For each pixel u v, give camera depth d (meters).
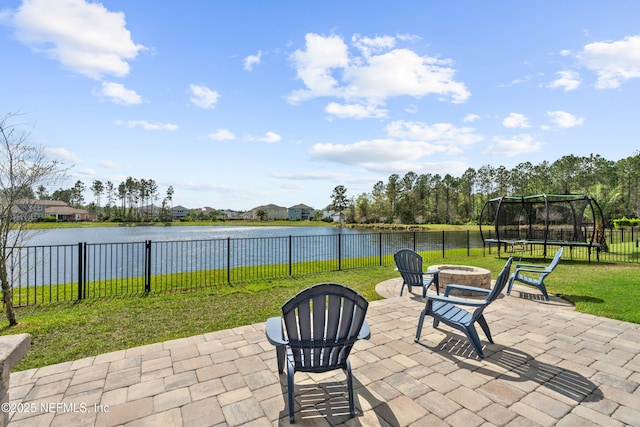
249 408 2.45
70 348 3.71
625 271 8.66
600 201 15.69
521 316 4.75
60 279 10.88
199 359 3.32
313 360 2.49
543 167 57.62
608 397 2.55
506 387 2.72
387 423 2.24
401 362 3.22
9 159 4.73
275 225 75.56
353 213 71.62
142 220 78.94
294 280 7.90
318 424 2.24
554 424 2.20
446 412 2.37
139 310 5.28
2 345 1.63
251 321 4.69
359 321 2.49
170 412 2.39
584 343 3.69
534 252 13.93
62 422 2.26
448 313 3.75
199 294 6.41
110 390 2.71
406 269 5.94
